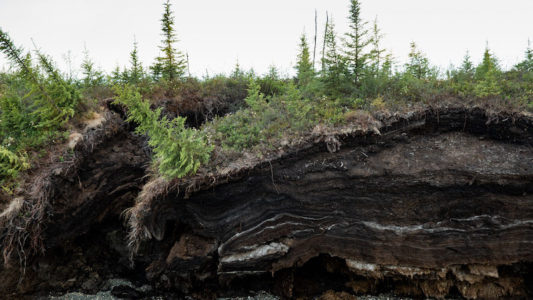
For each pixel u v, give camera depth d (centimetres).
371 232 736
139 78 1291
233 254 747
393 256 733
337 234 753
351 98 924
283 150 757
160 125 672
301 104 909
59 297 842
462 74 1027
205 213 752
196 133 870
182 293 839
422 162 743
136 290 872
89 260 905
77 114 908
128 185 934
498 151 746
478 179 700
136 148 976
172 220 792
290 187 751
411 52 1234
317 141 759
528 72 1048
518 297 718
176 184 711
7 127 822
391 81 1002
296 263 783
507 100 802
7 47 781
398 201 735
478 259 702
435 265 717
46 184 747
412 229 717
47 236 777
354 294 808
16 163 730
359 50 985
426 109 797
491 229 693
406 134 797
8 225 688
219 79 1270
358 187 745
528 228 681
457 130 810
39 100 842
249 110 989
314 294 818
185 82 1248
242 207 750
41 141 812
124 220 910
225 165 738
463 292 743
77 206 822
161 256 836
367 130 764
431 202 727
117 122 977
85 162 848
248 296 830
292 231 753
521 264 721
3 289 747
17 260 741
